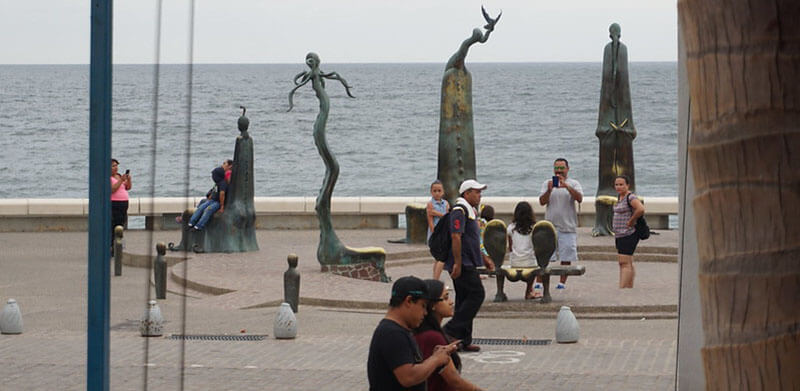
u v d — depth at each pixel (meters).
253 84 182.00
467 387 7.04
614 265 21.80
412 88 169.62
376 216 27.94
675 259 22.23
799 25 3.04
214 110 120.44
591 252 22.80
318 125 19.84
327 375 11.79
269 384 11.30
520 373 11.79
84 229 26.75
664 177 72.88
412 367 6.47
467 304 12.92
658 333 14.55
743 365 3.10
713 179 3.12
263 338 14.26
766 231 3.06
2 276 20.05
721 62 3.07
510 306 15.95
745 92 3.05
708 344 3.17
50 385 11.24
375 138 95.19
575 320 13.87
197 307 16.91
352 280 19.12
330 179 19.81
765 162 3.05
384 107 127.06
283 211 28.00
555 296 16.89
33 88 153.75
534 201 27.52
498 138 95.31
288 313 14.23
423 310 6.60
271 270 20.38
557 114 118.50
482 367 12.16
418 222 23.97
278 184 71.69
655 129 102.62
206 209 22.94
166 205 22.61
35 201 26.67
